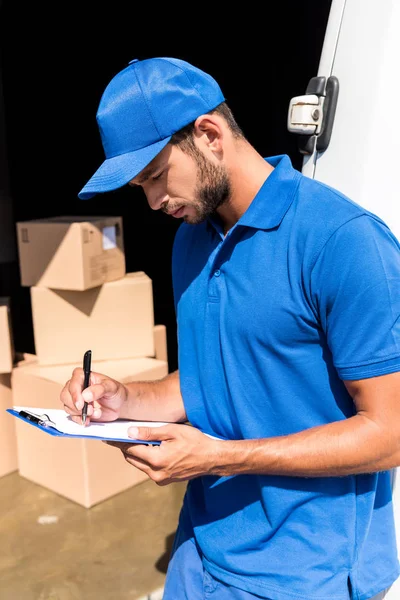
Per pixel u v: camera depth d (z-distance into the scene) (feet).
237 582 3.70
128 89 3.30
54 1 16.56
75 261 8.93
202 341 3.88
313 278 3.21
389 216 3.73
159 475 3.55
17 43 17.22
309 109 3.92
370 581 3.63
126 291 9.70
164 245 17.11
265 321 3.41
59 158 18.20
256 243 3.43
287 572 3.55
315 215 3.25
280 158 3.65
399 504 3.86
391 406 3.18
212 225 3.76
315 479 3.55
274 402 3.58
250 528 3.75
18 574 7.66
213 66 14.44
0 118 17.35
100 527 8.61
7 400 9.84
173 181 3.39
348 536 3.54
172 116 3.26
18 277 17.88
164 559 7.91
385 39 3.71
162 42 15.35
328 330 3.26
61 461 9.23
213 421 4.02
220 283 3.64
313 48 12.26
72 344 9.63
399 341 3.10
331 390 3.46
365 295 3.08
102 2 15.94
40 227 9.12
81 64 17.10
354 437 3.22
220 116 3.44
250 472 3.48
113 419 4.23
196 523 4.06
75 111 17.71
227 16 13.78
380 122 3.74
